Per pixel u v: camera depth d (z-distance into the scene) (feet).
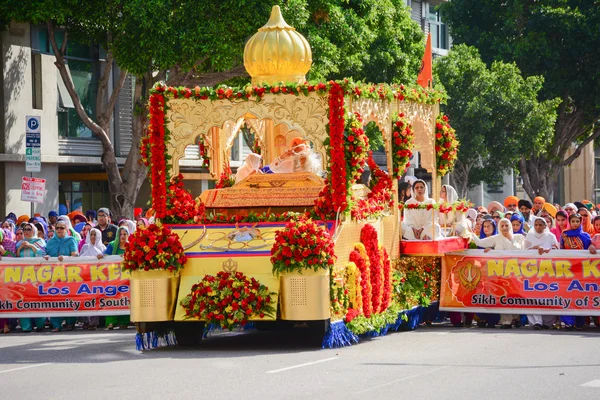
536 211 79.61
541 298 55.72
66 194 121.49
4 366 44.04
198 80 99.60
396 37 129.90
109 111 100.94
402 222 57.00
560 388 35.47
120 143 120.26
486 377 37.93
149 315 47.26
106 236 67.51
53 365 43.88
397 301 54.49
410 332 54.75
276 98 48.88
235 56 92.63
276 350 47.16
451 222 59.00
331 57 98.84
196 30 89.51
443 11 174.60
